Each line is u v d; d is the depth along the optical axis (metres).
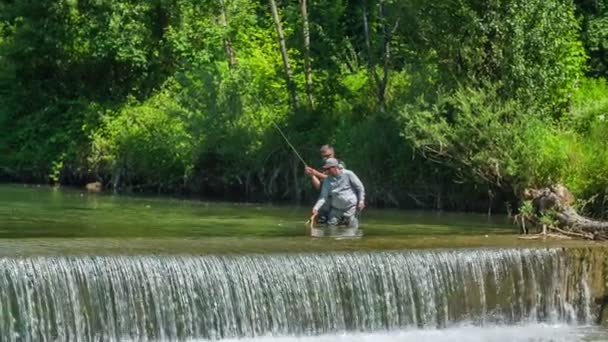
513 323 16.36
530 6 23.92
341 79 29.17
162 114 32.31
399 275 15.60
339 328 15.28
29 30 35.94
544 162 22.33
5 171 36.22
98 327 13.95
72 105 35.66
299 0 30.66
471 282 16.05
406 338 15.30
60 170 34.75
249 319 14.80
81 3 35.34
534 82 23.97
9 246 14.89
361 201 19.84
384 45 28.20
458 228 19.97
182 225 19.61
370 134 26.25
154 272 14.29
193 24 35.38
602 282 17.00
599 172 21.48
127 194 29.84
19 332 13.52
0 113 36.97
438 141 23.42
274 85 30.67
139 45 35.31
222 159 29.59
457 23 24.39
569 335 15.93
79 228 18.73
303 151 27.88
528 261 16.47
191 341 14.45
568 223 18.53
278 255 15.10
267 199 28.31
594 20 30.19
